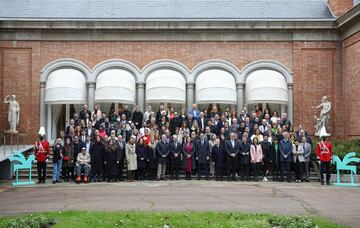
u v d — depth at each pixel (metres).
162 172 22.50
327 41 29.27
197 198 16.12
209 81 28.33
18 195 17.28
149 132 22.66
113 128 23.77
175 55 29.28
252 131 23.75
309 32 29.25
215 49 29.33
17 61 29.08
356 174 22.16
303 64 29.22
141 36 29.28
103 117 23.89
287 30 29.25
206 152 22.45
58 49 29.23
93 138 22.59
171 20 28.72
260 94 28.20
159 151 22.34
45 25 28.80
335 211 13.76
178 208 13.93
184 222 11.31
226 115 24.17
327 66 29.20
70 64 29.19
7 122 28.80
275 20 28.81
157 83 28.19
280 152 22.17
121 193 17.47
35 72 29.05
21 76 29.05
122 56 29.28
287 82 29.19
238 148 22.30
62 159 22.05
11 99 28.22
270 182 21.81
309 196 16.94
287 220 11.39
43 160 21.69
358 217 12.79
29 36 29.09
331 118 28.97
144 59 29.28
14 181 22.47
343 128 28.81
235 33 29.34
